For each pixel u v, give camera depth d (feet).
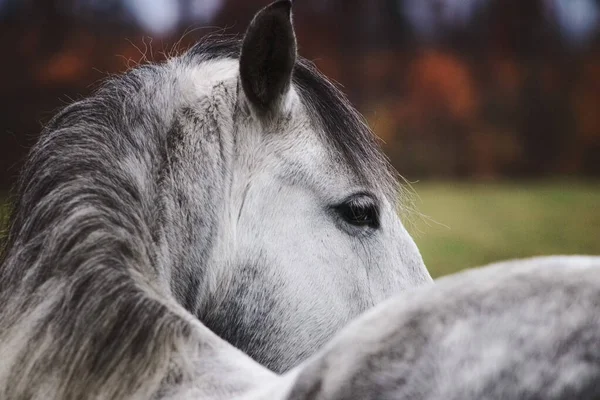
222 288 11.76
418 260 13.64
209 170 11.68
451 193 92.38
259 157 12.30
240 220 12.01
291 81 12.62
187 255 11.23
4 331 9.52
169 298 9.91
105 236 9.81
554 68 140.05
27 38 122.93
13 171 13.07
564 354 6.97
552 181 115.85
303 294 12.23
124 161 11.04
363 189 12.87
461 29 149.18
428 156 122.31
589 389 6.84
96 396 8.72
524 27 150.00
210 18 125.18
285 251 12.18
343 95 13.71
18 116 110.42
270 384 8.29
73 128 11.21
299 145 12.54
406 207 14.75
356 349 7.53
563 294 7.24
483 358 7.10
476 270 7.98
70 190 10.26
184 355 8.91
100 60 120.88
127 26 127.54
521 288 7.41
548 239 58.70
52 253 9.73
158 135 11.61
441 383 7.11
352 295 12.64
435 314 7.46
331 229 12.63
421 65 135.95
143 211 10.85
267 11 11.78
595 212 73.46
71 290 9.34
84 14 127.24
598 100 133.08
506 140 127.44
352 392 7.28
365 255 12.92
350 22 144.46
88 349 8.96
